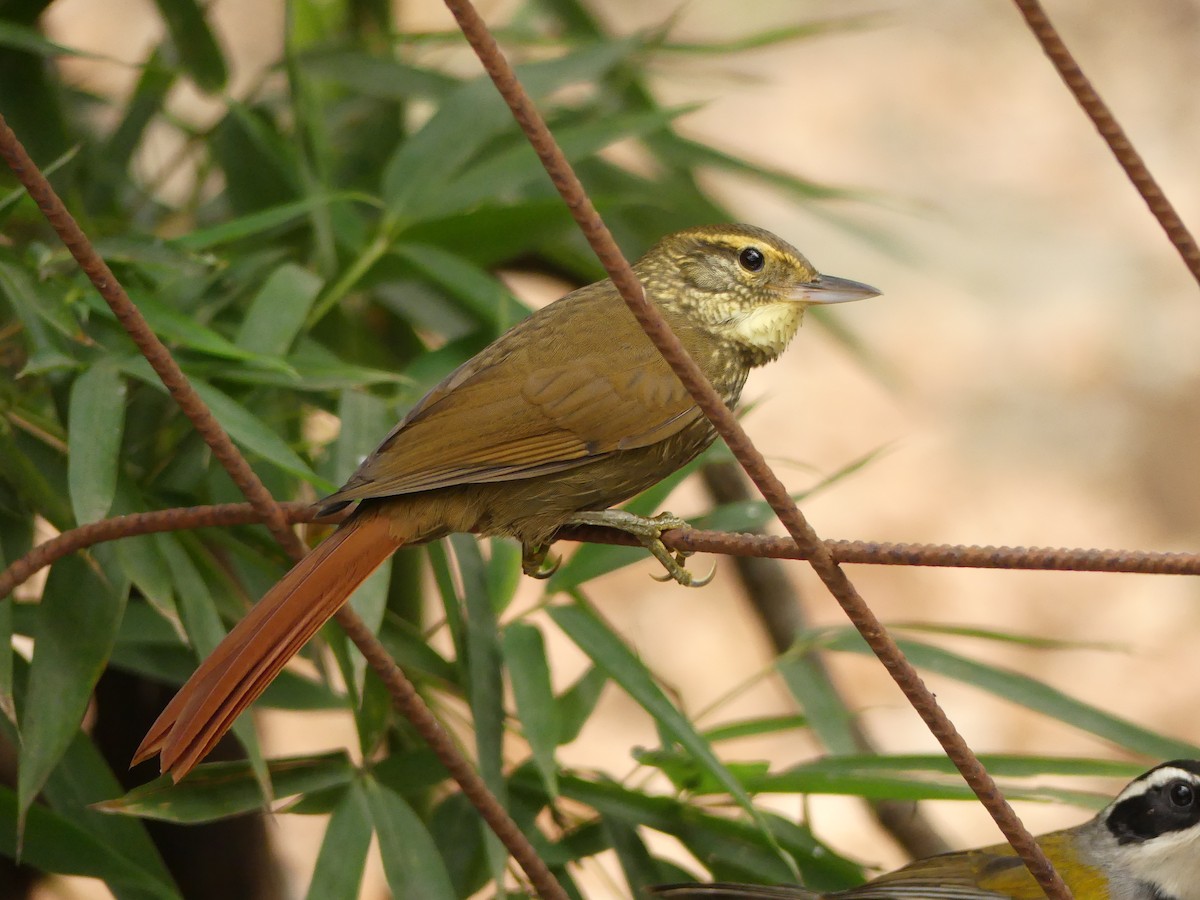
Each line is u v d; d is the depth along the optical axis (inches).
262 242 391.2
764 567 479.8
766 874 327.3
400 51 472.1
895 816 461.1
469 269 370.9
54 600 287.0
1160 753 349.1
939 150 938.7
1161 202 234.5
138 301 315.6
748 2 986.1
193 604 299.6
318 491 346.0
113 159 400.2
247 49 799.7
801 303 344.5
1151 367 874.8
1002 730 745.0
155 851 312.0
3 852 296.7
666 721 305.0
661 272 341.7
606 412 297.4
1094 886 345.7
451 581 323.3
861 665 778.2
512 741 560.1
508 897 323.3
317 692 365.1
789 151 924.0
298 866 658.8
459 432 289.3
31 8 369.7
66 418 309.6
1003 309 894.4
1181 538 820.0
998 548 221.8
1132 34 983.0
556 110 445.7
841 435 862.5
